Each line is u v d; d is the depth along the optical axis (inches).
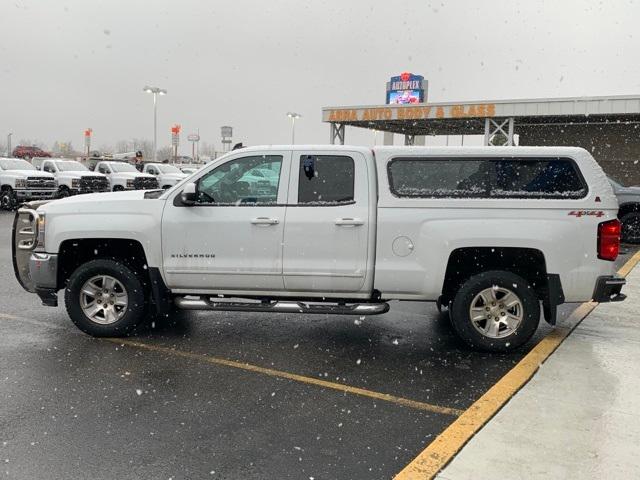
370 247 219.6
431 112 1076.5
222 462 137.1
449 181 220.1
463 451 138.9
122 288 235.5
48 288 236.8
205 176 230.1
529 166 218.1
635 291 323.6
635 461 133.7
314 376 196.1
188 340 235.9
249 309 229.1
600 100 930.1
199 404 170.9
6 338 234.8
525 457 135.5
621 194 548.7
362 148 224.7
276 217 222.8
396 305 304.2
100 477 129.7
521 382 183.2
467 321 220.7
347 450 143.5
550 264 212.8
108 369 199.6
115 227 229.5
